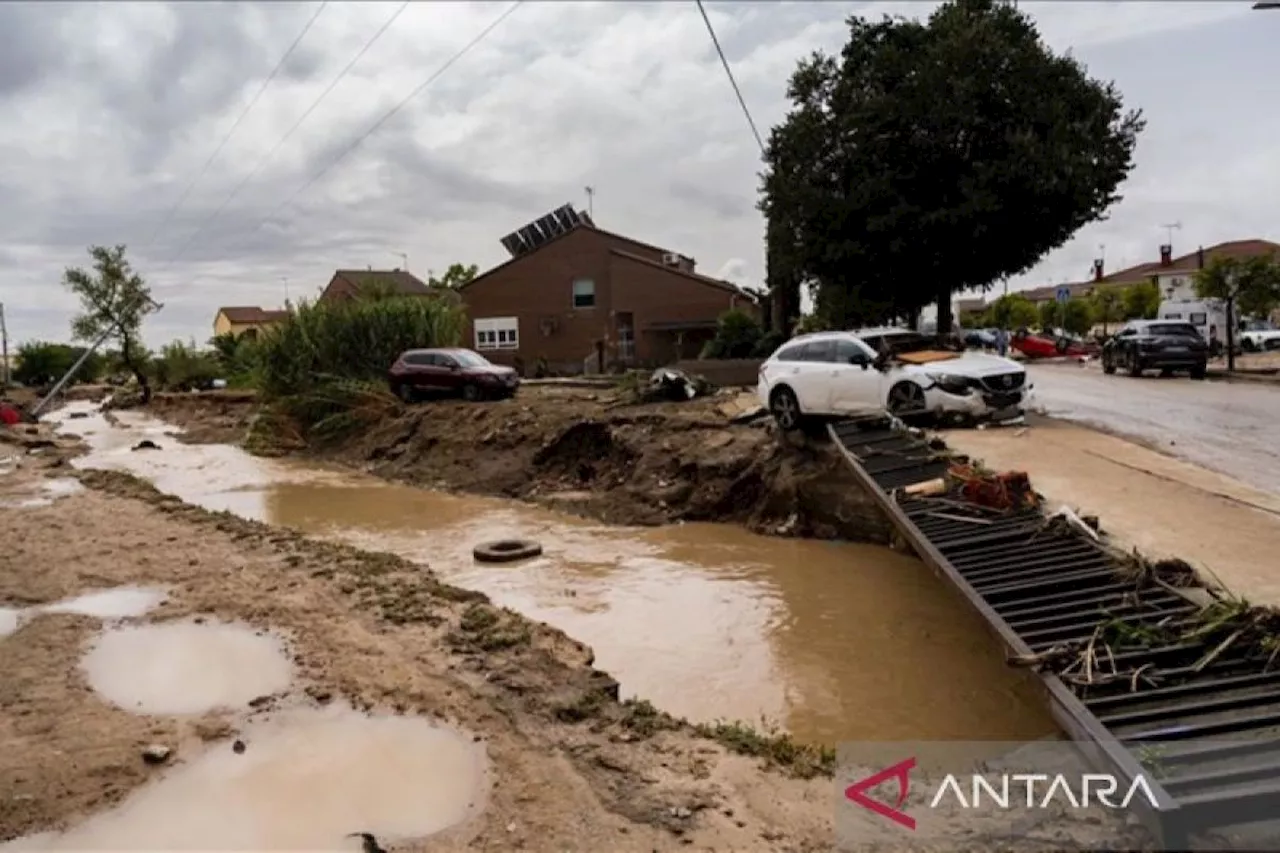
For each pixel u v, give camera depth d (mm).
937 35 21516
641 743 5965
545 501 17609
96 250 44312
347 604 9203
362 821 4973
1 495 17281
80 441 30672
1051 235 21109
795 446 15297
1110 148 20500
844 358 15391
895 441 12836
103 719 6379
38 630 8477
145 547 12008
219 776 5527
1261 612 5480
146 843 4785
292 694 6789
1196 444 13219
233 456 26656
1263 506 9102
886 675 8141
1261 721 4523
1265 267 26172
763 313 39281
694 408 20500
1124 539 7898
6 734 6141
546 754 5773
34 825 4961
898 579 11227
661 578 11703
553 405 23078
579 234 47438
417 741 5984
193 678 7188
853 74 22500
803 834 4742
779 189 22656
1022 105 20062
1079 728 4762
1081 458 11992
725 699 7727
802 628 9539
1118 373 28766
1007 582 6949
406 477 21594
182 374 50312
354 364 29578
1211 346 34156
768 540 13664
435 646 7844
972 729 6855
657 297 46094
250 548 11883
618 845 4648
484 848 4648
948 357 15195
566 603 10656
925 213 20469
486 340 48562
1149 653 5398
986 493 9078
